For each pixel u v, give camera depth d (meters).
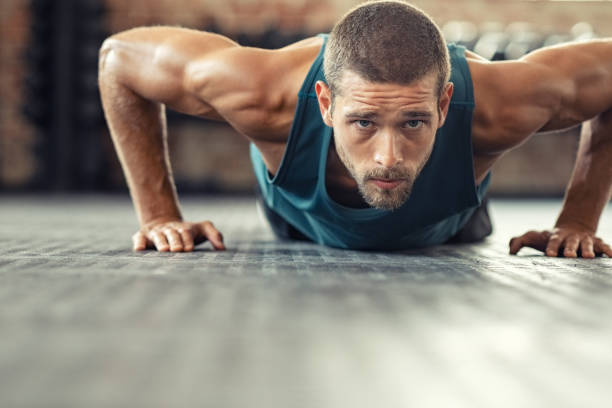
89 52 5.56
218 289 1.05
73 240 1.92
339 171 1.49
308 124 1.41
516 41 5.22
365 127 1.19
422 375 0.62
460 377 0.61
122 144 1.69
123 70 1.59
